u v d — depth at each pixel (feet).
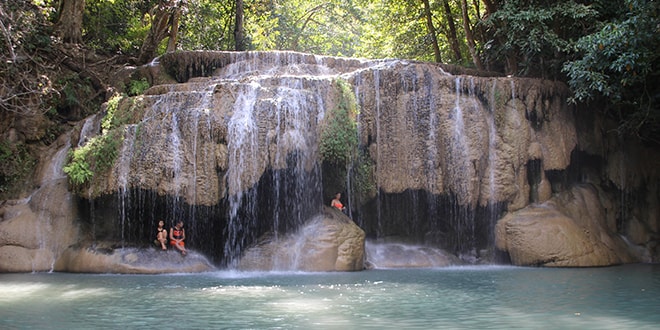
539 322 29.32
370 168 62.64
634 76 61.77
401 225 65.10
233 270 54.13
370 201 63.41
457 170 62.34
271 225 57.52
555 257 57.82
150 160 54.24
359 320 29.78
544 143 65.62
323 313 31.76
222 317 30.78
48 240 56.44
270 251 54.65
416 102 63.52
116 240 56.03
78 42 79.56
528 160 64.49
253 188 55.57
